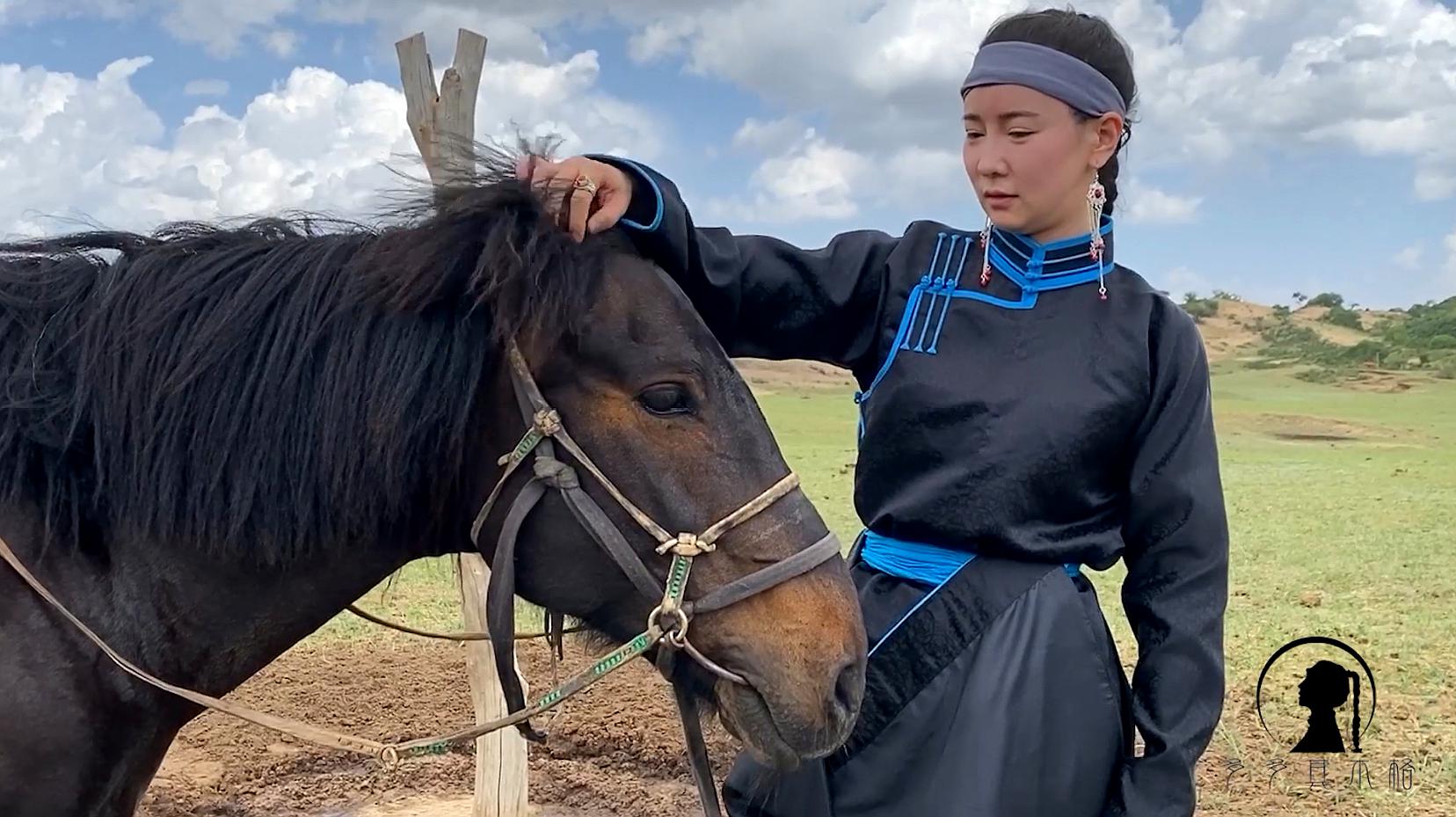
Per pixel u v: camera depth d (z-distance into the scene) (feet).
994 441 6.77
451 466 6.55
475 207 6.49
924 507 6.90
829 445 80.53
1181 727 6.67
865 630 6.83
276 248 6.81
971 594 6.85
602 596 6.57
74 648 6.50
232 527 6.44
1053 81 6.62
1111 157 7.01
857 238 7.86
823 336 7.76
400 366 6.38
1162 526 6.86
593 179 6.75
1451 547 39.65
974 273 7.25
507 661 6.47
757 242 7.71
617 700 21.40
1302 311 310.24
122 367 6.54
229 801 17.30
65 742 6.46
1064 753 6.64
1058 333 6.88
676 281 7.36
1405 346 234.99
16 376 6.52
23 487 6.52
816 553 6.51
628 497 6.40
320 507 6.53
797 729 6.26
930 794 6.72
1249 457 86.38
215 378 6.46
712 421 6.48
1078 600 6.91
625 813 17.16
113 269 6.83
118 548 6.68
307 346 6.45
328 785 18.13
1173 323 6.89
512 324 6.25
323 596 6.96
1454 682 22.33
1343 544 40.34
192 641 6.80
